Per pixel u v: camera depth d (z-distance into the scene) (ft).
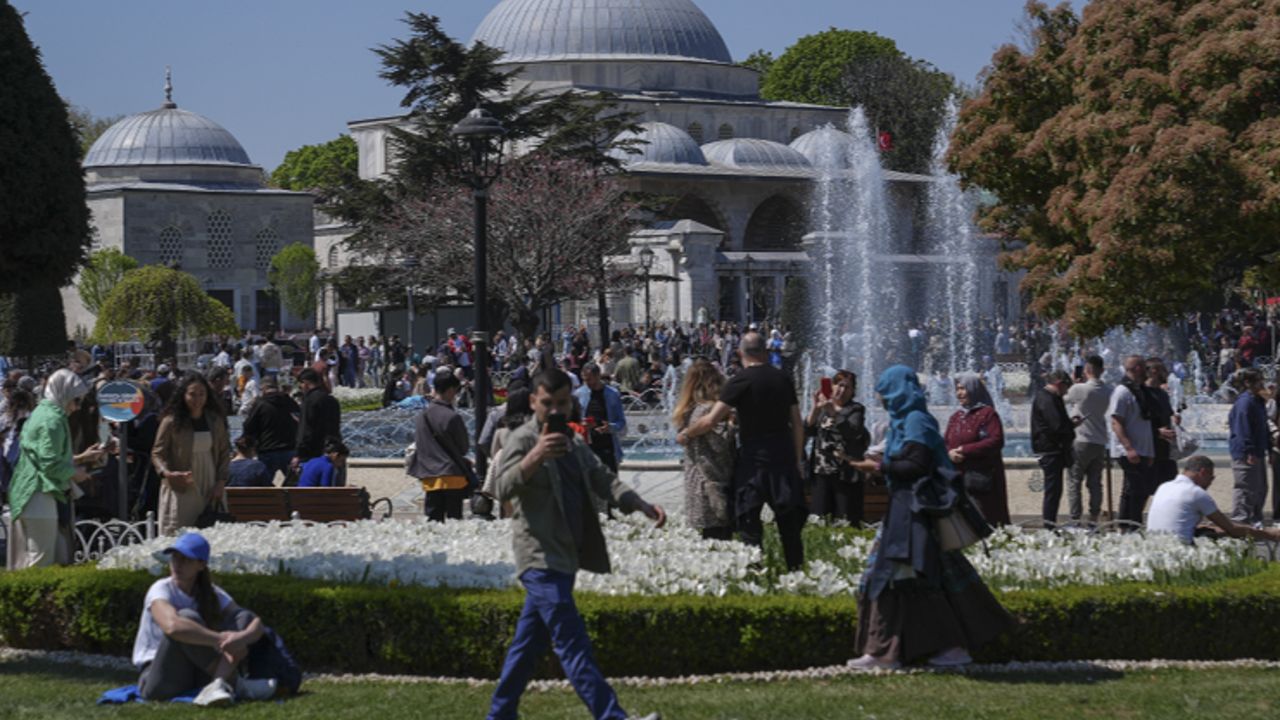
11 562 38.47
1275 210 56.80
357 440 95.96
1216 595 32.55
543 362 70.95
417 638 31.94
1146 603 32.19
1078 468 53.26
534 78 283.79
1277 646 32.73
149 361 154.92
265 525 43.37
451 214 160.56
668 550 36.76
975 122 75.72
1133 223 59.21
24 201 39.29
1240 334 162.20
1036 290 70.90
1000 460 44.57
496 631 31.24
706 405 38.14
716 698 27.99
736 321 246.68
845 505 44.78
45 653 35.40
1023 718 26.07
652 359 153.17
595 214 164.35
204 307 162.81
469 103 173.17
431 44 173.78
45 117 39.86
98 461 45.09
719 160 275.80
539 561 25.45
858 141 246.47
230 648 29.37
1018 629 31.24
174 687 29.50
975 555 35.88
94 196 280.92
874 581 30.42
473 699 28.68
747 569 34.60
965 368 175.83
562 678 30.63
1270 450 57.93
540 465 25.63
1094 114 64.95
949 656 30.55
